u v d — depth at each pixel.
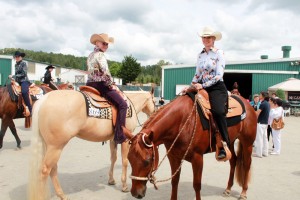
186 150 4.28
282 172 7.16
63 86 10.37
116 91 5.25
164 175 6.67
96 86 5.13
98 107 4.92
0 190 5.44
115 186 5.88
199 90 4.53
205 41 4.63
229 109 4.84
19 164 7.20
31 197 4.32
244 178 5.28
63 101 4.46
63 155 8.45
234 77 35.34
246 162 5.29
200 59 4.77
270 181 6.39
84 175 6.53
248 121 5.23
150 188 5.77
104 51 5.27
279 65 27.73
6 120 8.38
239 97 5.52
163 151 9.34
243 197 5.25
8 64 28.89
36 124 4.39
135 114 5.87
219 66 4.57
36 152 4.39
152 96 7.12
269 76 26.89
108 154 8.66
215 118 4.42
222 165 7.67
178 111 4.22
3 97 8.19
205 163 7.86
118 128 5.11
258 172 7.15
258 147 8.96
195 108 4.33
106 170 6.95
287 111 24.17
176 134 4.26
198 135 4.29
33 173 4.36
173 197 4.57
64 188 5.68
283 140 12.25
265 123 8.93
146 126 4.07
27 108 8.32
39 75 47.25
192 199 5.23
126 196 5.35
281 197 5.43
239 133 5.14
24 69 8.37
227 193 5.44
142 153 3.58
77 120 4.56
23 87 8.30
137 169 3.58
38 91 8.76
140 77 79.69
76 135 4.80
